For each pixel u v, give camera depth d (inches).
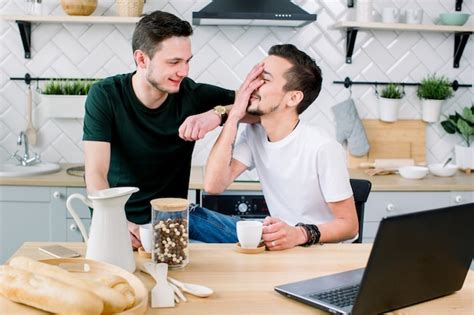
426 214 55.6
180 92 101.3
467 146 160.1
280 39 155.5
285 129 87.4
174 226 68.0
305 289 61.5
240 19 130.5
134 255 73.6
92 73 153.3
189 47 89.7
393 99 155.3
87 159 93.8
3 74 152.2
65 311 51.6
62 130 154.5
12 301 55.3
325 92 158.6
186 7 153.0
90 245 66.0
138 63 92.4
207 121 92.4
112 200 65.3
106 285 56.0
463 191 139.7
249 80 86.8
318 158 84.6
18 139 148.3
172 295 59.1
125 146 98.4
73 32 151.6
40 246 75.4
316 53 157.0
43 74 152.6
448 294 64.0
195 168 152.6
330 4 155.8
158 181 101.7
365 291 54.1
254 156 93.5
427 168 152.3
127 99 96.3
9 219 134.2
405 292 58.3
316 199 88.2
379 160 156.0
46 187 133.3
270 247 76.5
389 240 53.0
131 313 52.1
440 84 156.9
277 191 91.2
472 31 152.3
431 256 58.3
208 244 79.2
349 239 84.7
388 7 155.6
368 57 158.7
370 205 137.9
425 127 161.0
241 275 67.1
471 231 60.9
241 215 135.6
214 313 56.6
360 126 155.9
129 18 142.1
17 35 151.3
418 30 157.0
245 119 91.7
